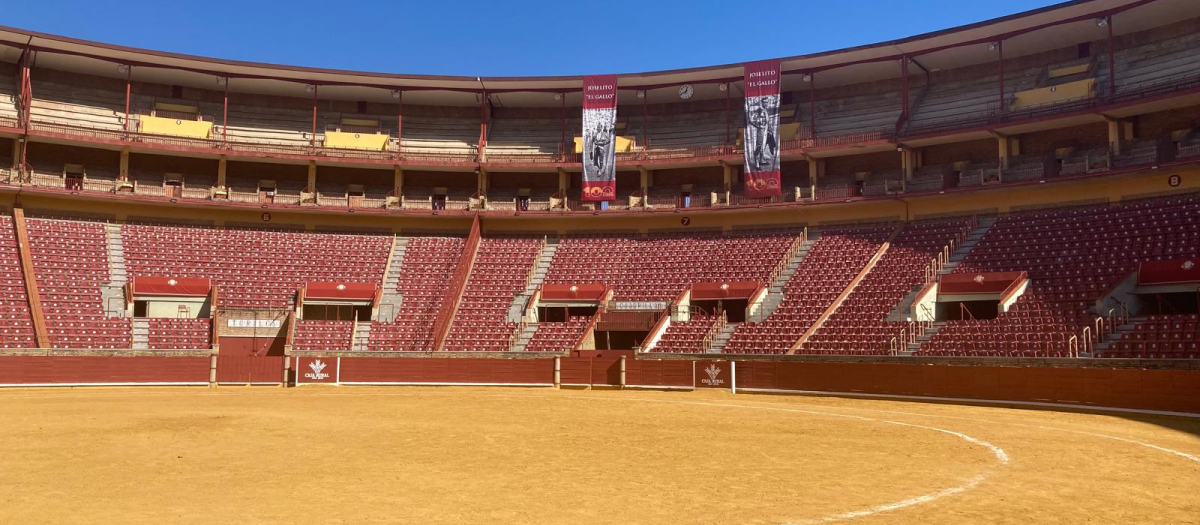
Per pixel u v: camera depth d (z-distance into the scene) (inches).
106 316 1972.2
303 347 2041.1
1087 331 1499.8
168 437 872.3
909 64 2299.5
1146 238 1705.2
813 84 2405.3
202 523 477.4
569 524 480.4
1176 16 1951.3
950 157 2274.9
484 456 749.3
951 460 732.0
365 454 757.3
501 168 2507.4
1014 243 1888.5
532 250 2463.1
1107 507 531.5
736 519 493.7
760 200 2401.6
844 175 2422.5
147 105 2458.2
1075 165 1983.3
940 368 1455.5
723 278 2207.2
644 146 2536.9
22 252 2036.2
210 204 2336.4
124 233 2239.2
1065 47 2160.4
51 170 2326.5
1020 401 1348.4
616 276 2300.7
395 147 2610.7
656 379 1800.0
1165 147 1856.5
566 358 1888.5
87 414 1128.2
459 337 2102.6
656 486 600.1
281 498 550.0
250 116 2554.1
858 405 1360.7
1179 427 1024.9
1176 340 1365.7
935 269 1927.9
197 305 2117.4
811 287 2052.2
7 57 2281.0
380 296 2226.9
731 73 2364.7
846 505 534.3
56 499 543.2
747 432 953.5
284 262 2300.7
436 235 2551.7
